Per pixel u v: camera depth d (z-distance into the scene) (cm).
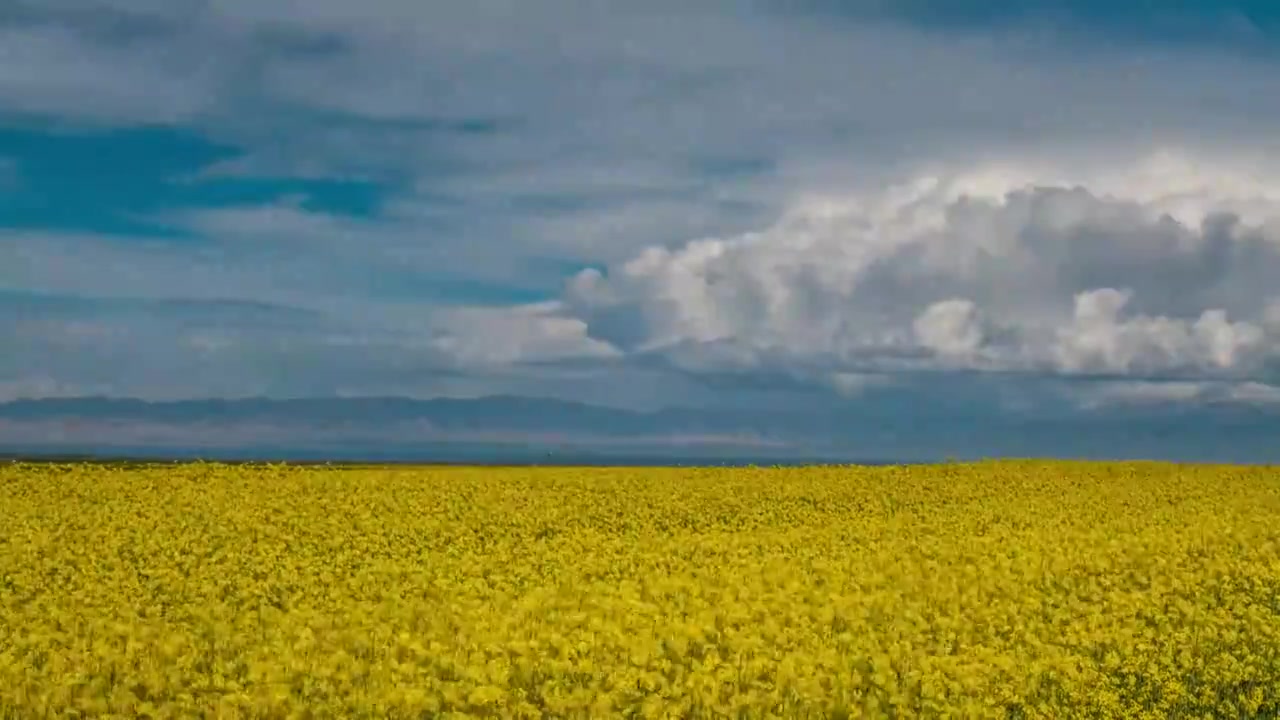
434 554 2631
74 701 1277
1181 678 1591
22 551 2525
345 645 1530
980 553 2592
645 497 3941
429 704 1265
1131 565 2470
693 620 1658
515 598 1995
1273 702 1527
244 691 1303
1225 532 3019
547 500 3769
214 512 3241
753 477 4709
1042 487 4666
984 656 1573
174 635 1581
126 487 3719
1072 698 1466
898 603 1920
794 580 2059
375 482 4069
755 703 1320
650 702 1301
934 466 5538
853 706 1329
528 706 1270
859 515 3747
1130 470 5453
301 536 2917
